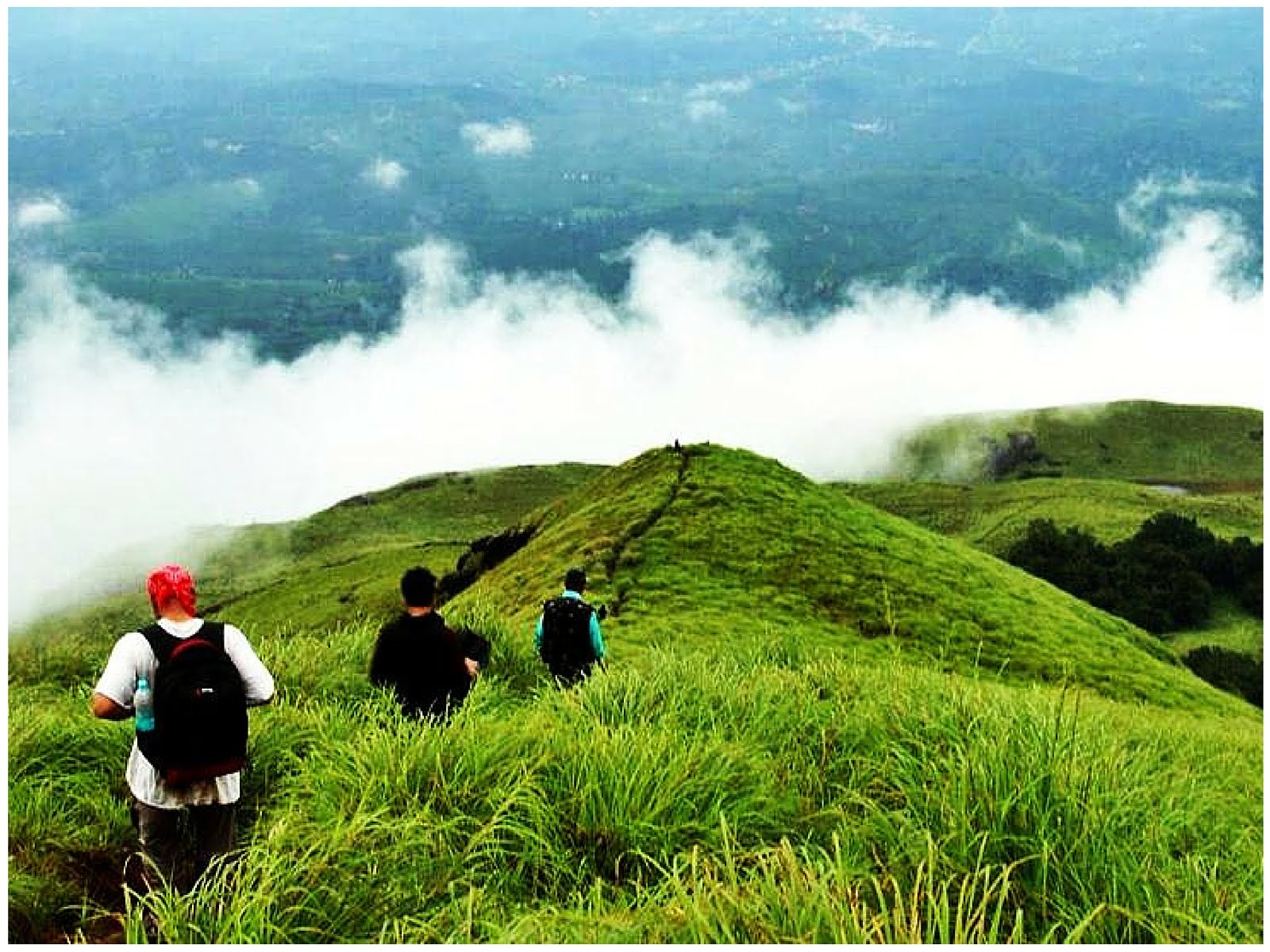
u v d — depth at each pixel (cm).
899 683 1095
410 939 548
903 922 503
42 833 761
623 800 682
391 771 718
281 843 616
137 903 713
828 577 4225
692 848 642
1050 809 607
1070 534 12369
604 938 504
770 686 1038
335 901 569
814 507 5088
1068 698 2023
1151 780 817
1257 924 580
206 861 713
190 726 693
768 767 795
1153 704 3675
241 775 845
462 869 626
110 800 836
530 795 682
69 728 938
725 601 3703
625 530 4528
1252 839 794
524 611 3516
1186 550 11638
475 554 6694
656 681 1007
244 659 736
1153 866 604
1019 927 480
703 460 5566
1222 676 8550
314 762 800
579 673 1363
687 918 504
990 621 4159
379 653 1002
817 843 676
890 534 5112
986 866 578
